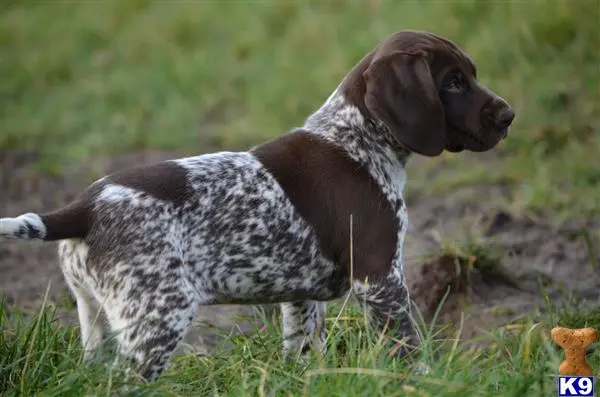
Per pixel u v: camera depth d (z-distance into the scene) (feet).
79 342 31.30
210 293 29.50
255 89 67.67
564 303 37.35
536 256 42.63
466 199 49.42
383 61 30.86
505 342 32.81
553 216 46.75
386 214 31.01
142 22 79.10
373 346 29.25
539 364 29.48
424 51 31.07
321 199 30.73
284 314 32.42
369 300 30.71
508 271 40.09
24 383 28.50
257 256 29.84
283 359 31.12
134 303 27.78
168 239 28.25
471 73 32.07
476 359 30.96
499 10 65.41
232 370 29.84
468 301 38.52
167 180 28.99
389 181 31.58
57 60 75.72
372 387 26.81
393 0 71.05
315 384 27.96
